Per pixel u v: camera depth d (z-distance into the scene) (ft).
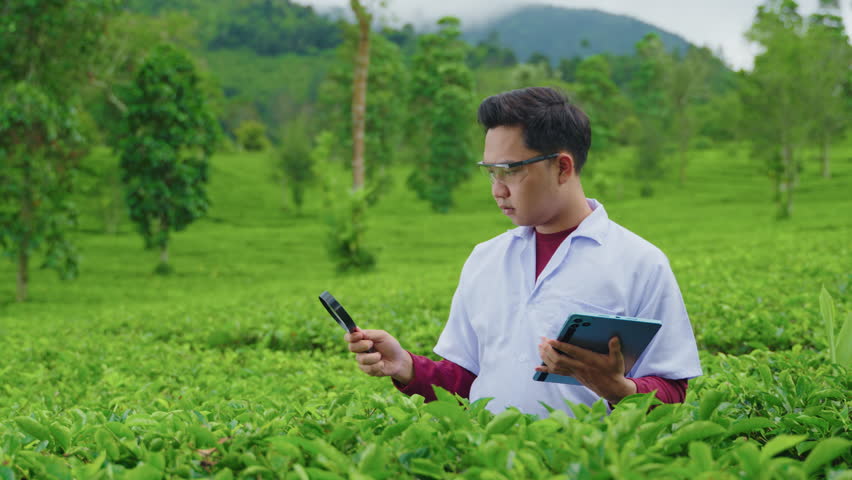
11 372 20.92
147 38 90.38
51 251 69.31
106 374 17.89
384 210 164.96
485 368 7.22
